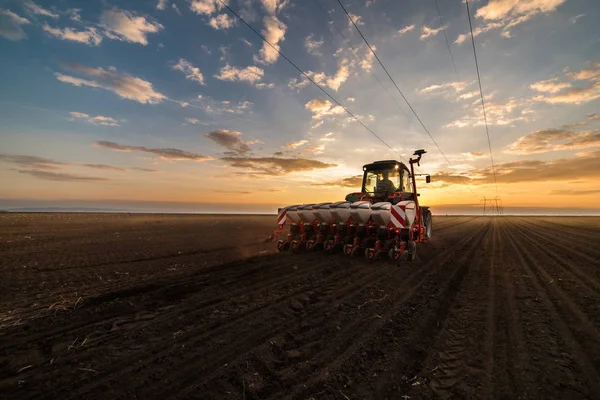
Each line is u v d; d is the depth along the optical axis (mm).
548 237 15477
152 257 8266
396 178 10438
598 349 2908
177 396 2189
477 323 3631
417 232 9227
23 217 24656
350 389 2283
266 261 7699
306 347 3006
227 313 3971
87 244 10500
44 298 4594
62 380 2406
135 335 3275
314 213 8812
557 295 4844
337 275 6227
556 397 2127
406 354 2846
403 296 4777
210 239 12812
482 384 2324
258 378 2441
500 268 7164
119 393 2225
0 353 2852
